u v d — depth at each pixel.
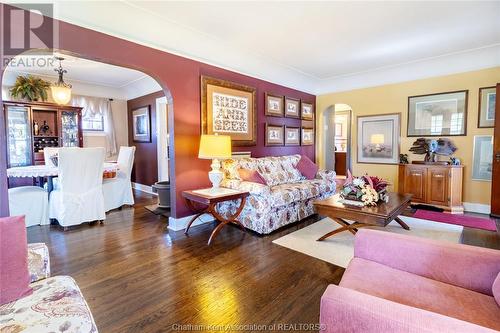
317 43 3.74
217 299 1.94
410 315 0.79
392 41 3.69
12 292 1.18
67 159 3.44
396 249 1.44
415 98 4.82
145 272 2.34
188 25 3.16
